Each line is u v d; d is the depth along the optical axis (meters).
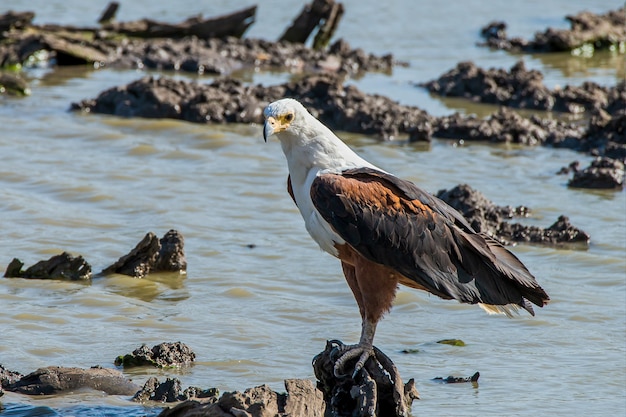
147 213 15.09
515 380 9.95
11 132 19.25
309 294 12.35
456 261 9.25
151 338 10.79
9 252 13.31
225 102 20.91
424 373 10.12
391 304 9.33
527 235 14.45
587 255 13.77
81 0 35.31
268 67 26.89
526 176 17.66
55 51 26.08
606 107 22.48
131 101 20.92
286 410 8.12
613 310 11.92
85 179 16.52
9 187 16.00
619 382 9.89
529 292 9.20
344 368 9.22
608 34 30.33
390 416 9.11
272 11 34.81
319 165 9.35
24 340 10.55
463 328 11.41
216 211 15.35
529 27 33.28
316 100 21.64
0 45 25.91
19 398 9.14
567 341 11.01
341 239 9.20
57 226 14.37
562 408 9.25
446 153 19.06
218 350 10.53
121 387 9.38
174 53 26.92
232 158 18.12
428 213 9.21
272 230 14.68
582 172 17.03
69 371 9.43
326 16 28.98
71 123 20.05
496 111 22.64
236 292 12.25
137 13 33.91
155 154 18.23
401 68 27.28
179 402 8.96
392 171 17.55
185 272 12.91
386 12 35.47
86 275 12.60
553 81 25.50
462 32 32.47
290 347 10.70
